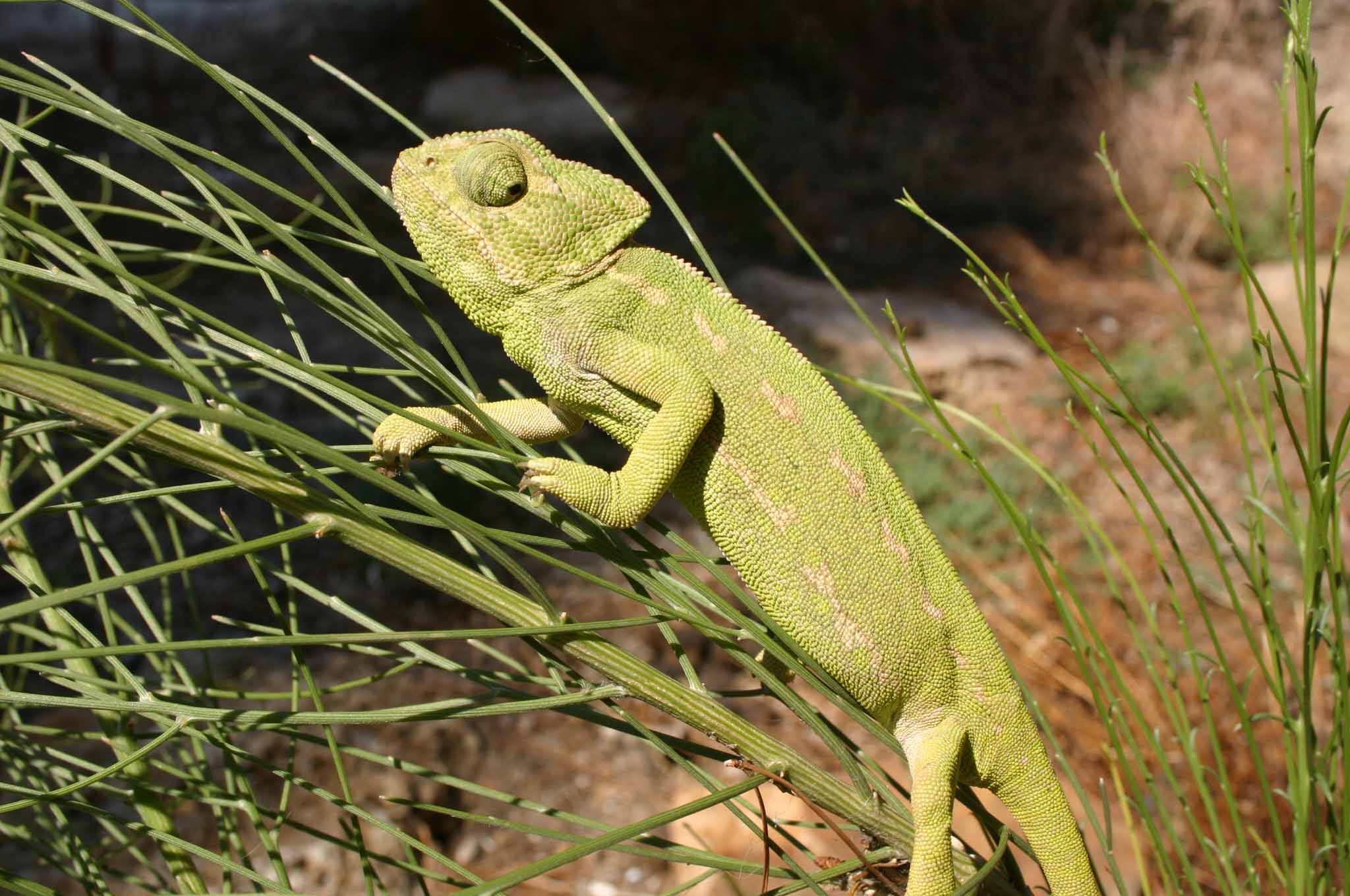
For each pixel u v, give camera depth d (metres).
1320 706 0.74
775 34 2.27
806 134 2.05
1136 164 1.93
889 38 2.30
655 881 0.70
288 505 0.36
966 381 1.34
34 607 0.33
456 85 2.14
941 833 0.41
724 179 1.83
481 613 0.90
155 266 1.30
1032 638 0.92
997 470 1.15
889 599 0.42
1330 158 1.89
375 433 0.39
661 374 0.40
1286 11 0.38
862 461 0.42
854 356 1.35
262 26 2.49
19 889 0.36
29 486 0.90
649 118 2.08
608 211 0.41
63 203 0.36
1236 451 1.24
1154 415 1.31
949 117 2.18
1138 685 0.84
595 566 0.98
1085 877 0.43
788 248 1.70
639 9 2.25
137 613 0.80
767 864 0.39
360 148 1.89
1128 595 0.98
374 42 2.41
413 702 0.79
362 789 0.69
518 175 0.40
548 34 2.28
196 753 0.41
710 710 0.39
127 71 2.11
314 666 0.81
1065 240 1.81
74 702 0.36
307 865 0.63
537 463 0.39
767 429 0.41
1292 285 1.52
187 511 0.40
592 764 0.78
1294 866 0.41
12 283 0.33
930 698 0.42
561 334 0.40
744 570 0.42
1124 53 2.22
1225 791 0.41
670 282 0.41
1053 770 0.43
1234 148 1.92
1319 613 0.40
